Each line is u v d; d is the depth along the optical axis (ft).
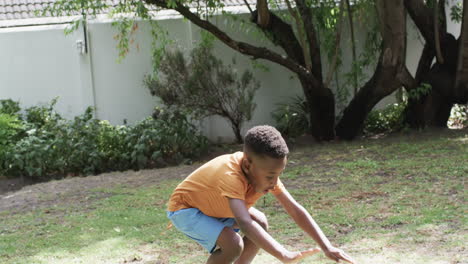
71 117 35.04
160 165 30.09
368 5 33.99
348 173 23.36
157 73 33.32
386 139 32.01
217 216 10.76
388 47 31.19
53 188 25.34
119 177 26.94
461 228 15.34
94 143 30.12
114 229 17.57
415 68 37.47
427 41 33.12
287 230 16.39
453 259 13.19
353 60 33.96
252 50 30.17
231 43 29.94
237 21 35.35
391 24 30.55
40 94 34.91
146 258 14.87
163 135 30.22
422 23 32.68
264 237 9.48
